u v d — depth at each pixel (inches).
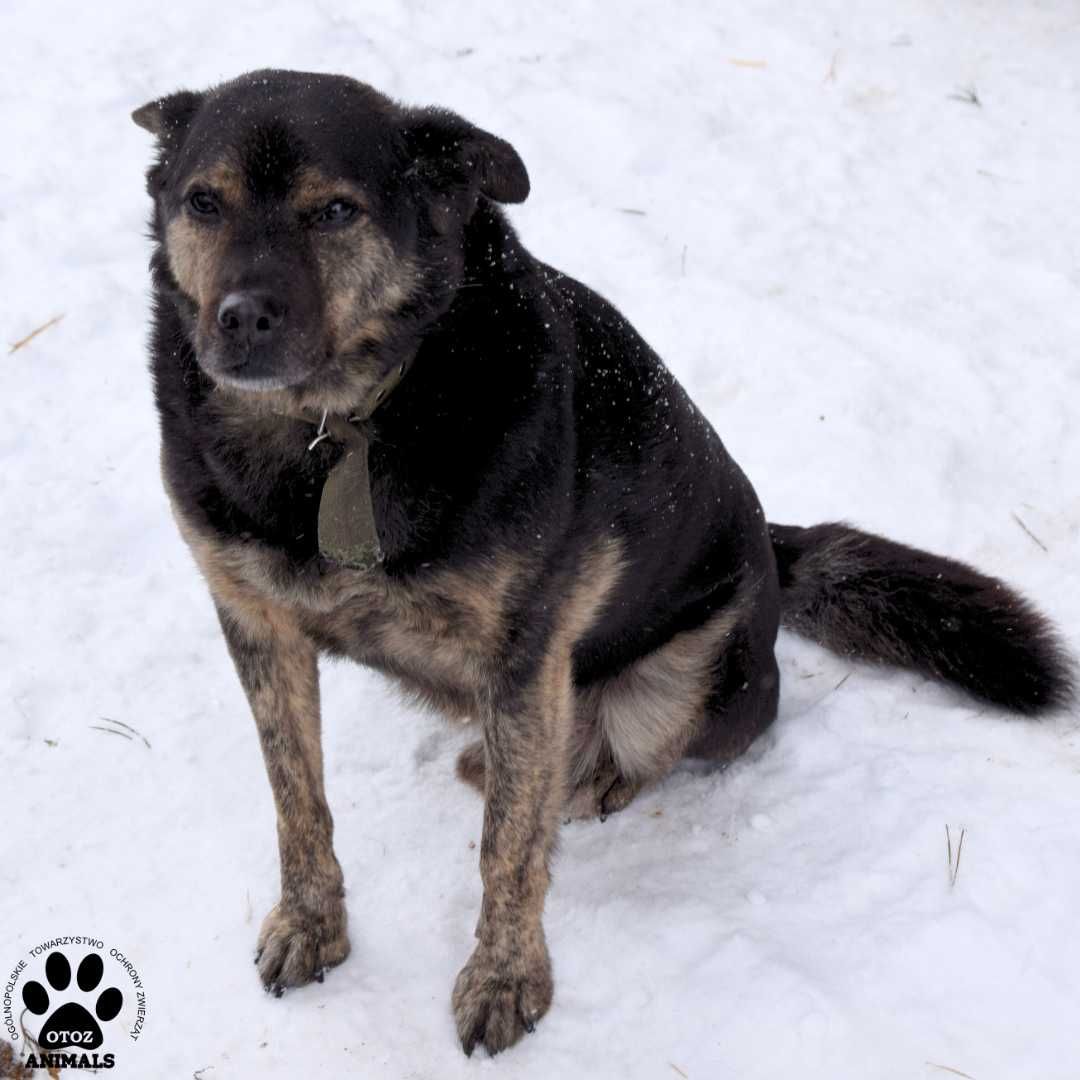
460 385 61.2
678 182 104.2
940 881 66.6
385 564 61.2
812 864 68.2
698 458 70.0
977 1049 61.7
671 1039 62.7
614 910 66.9
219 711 74.2
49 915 66.2
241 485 61.4
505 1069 62.4
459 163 61.1
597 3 123.5
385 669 66.8
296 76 61.4
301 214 59.2
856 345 92.7
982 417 89.0
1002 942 64.3
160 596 78.9
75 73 107.4
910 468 86.6
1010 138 111.0
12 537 80.4
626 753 72.6
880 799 70.3
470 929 66.7
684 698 72.4
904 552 77.8
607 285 95.8
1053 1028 62.1
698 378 91.4
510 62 114.0
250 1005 63.8
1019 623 75.4
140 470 84.3
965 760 71.8
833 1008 62.6
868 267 98.6
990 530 84.2
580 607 64.7
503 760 63.5
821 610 78.4
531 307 63.0
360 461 60.7
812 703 76.2
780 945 65.0
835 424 88.4
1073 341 93.0
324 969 64.8
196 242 60.1
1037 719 74.4
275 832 69.4
